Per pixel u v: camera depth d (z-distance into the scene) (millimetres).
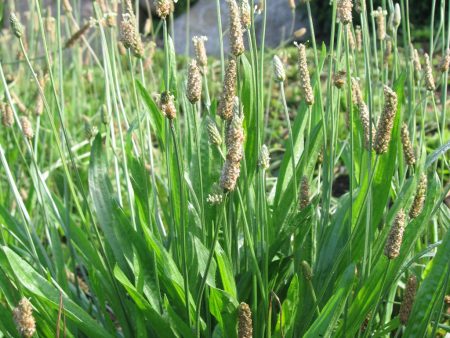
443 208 423
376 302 323
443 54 445
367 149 353
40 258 405
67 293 376
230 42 309
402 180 383
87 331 337
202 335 357
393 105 291
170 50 386
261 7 371
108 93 413
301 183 370
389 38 454
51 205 384
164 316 336
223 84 313
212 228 382
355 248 362
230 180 268
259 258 364
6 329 345
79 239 393
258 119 350
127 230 367
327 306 307
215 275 354
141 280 348
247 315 281
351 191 338
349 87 342
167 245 390
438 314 314
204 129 395
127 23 355
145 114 417
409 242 333
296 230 387
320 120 412
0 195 537
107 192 379
